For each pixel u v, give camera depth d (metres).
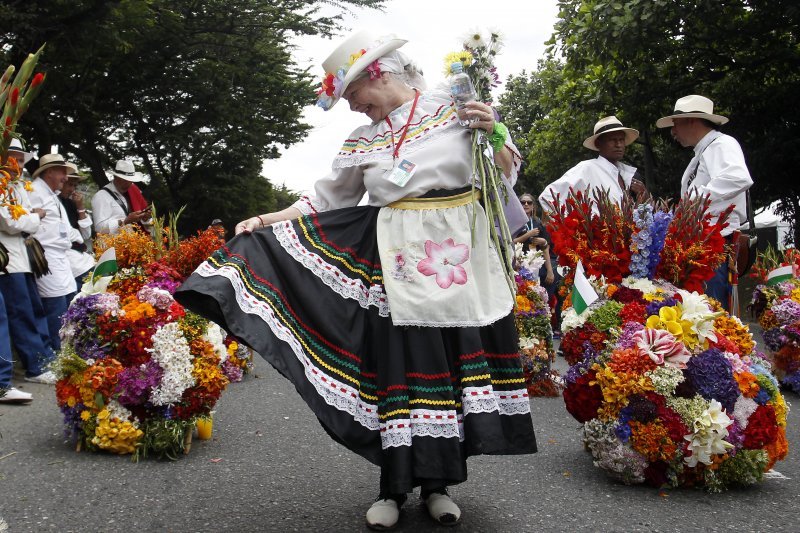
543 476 4.12
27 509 3.49
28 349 6.90
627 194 4.54
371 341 3.26
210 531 3.23
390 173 3.30
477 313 3.23
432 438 3.10
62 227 7.59
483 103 3.36
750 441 3.87
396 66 3.43
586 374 4.10
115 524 3.31
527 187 29.08
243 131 21.36
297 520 3.37
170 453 4.49
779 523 3.41
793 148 15.88
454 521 3.31
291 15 18.84
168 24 17.55
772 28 14.06
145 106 20.22
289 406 6.00
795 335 6.85
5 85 3.72
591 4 13.55
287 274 3.24
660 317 4.04
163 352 4.39
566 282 4.73
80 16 12.32
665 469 3.90
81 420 4.51
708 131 5.74
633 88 14.98
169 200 23.62
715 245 4.42
